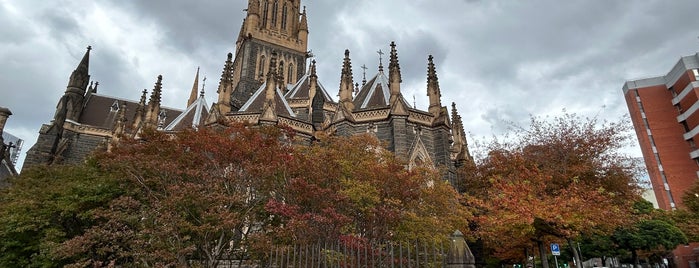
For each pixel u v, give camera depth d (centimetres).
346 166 2589
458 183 4356
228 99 4884
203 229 2227
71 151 6106
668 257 7775
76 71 6638
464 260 1208
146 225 2370
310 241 1844
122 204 2378
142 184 2520
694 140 8606
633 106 9631
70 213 2638
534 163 3484
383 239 2273
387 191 2522
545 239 3319
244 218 2420
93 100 7069
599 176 3625
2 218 2583
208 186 2325
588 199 2877
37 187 2978
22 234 2661
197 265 2380
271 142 2561
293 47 8369
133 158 2478
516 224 2761
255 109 4781
